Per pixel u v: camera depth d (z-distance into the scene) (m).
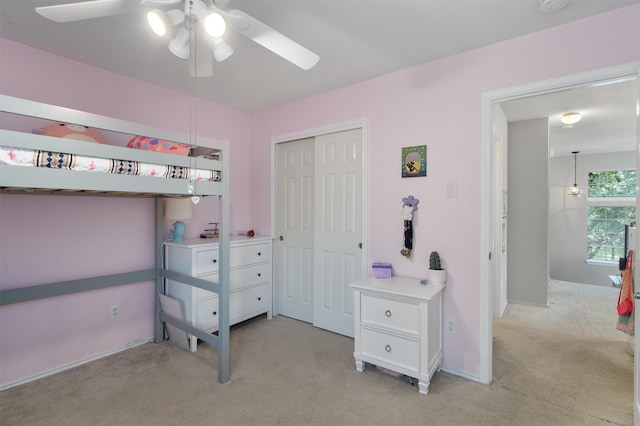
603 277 5.87
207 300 2.71
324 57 2.30
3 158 1.30
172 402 1.92
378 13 1.77
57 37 2.04
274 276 3.50
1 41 2.04
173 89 2.92
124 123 1.70
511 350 2.67
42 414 1.81
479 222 2.18
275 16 1.80
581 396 2.00
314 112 3.09
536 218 3.90
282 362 2.43
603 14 1.76
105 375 2.23
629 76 1.71
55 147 1.42
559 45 1.89
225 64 2.41
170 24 1.35
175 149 2.03
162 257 2.82
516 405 1.91
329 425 1.73
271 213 3.49
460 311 2.26
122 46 2.15
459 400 1.96
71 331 2.37
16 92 2.09
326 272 3.09
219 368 2.15
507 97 2.08
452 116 2.28
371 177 2.70
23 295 2.11
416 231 2.46
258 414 1.82
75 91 2.35
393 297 2.13
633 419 1.75
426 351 2.02
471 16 1.80
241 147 3.60
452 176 2.29
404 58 2.32
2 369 2.07
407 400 1.95
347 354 2.57
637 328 1.59
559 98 3.07
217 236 3.22
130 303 2.70
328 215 3.07
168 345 2.74
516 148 3.99
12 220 2.11
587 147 5.46
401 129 2.53
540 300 3.90
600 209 6.07
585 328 3.18
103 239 2.53
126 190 1.67
